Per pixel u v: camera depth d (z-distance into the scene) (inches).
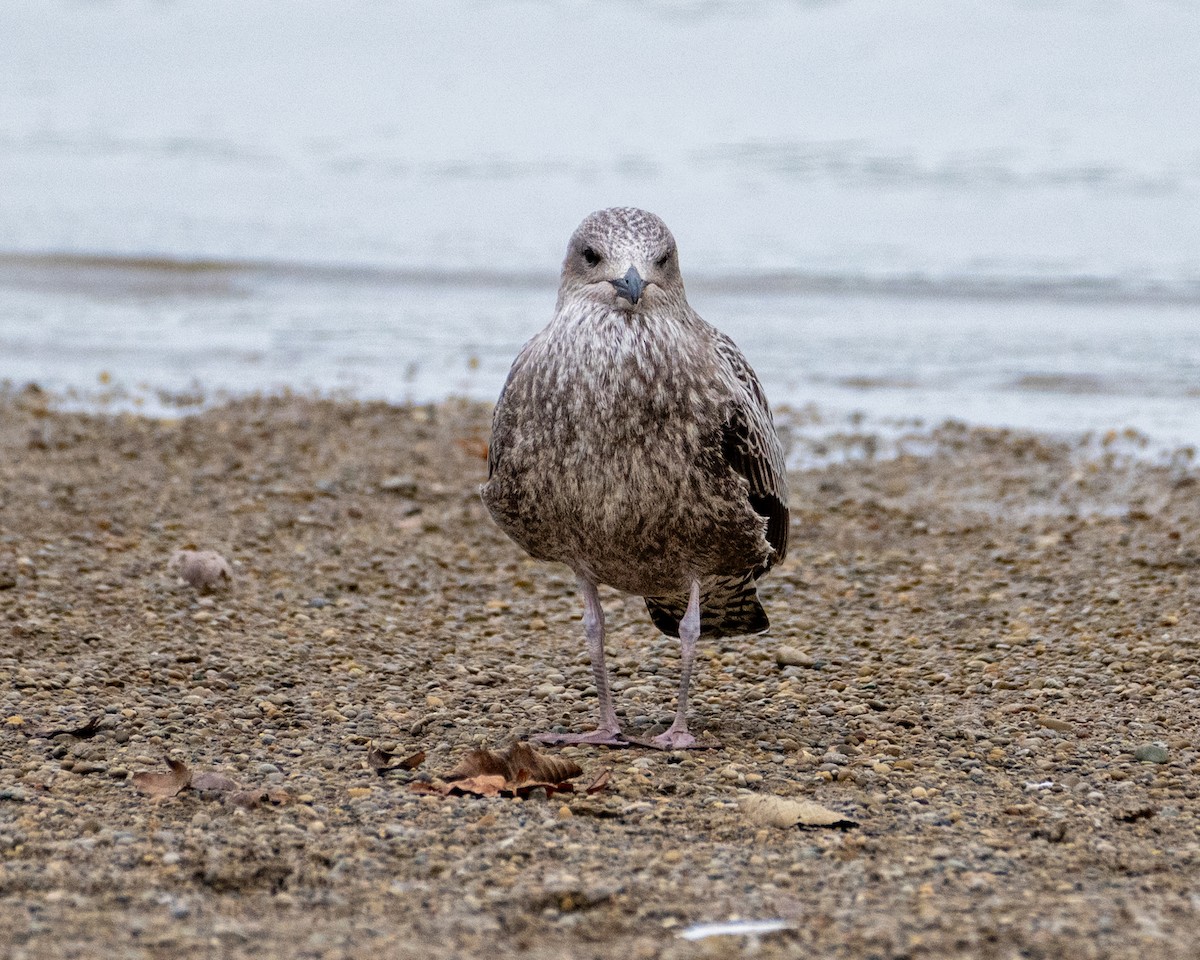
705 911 261.7
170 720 371.2
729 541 336.8
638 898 267.1
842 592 513.7
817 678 422.0
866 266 1178.6
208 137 1926.7
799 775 340.2
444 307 1122.0
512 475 335.3
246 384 876.6
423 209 1472.7
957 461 706.8
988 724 377.7
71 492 620.4
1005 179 1535.4
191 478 653.3
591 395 322.7
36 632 438.9
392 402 831.1
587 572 355.9
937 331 1000.2
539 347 334.3
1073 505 631.8
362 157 1772.9
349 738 363.6
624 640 460.4
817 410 813.2
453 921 256.7
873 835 301.3
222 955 241.3
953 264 1182.9
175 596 484.7
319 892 269.0
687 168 1649.9
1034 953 244.4
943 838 299.7
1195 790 327.6
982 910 261.7
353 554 551.2
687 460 324.5
